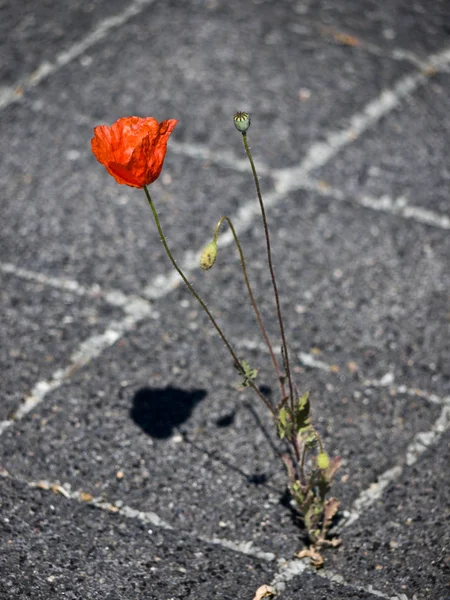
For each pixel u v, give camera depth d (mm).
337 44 1826
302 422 1185
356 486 1271
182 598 1188
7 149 1605
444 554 1213
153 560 1215
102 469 1280
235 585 1199
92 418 1320
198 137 1615
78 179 1568
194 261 1475
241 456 1293
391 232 1509
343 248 1489
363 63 1778
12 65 1767
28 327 1405
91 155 1600
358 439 1306
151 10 1912
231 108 1664
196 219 1521
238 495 1264
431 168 1585
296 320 1414
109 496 1262
